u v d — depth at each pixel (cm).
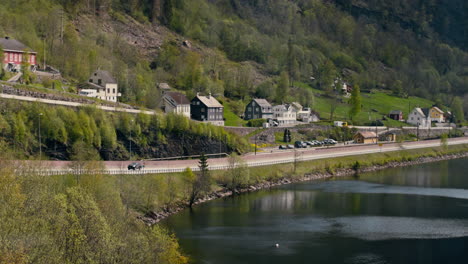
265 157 17562
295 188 15950
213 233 11244
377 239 11206
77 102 16662
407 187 16450
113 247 6944
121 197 11550
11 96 14300
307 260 9950
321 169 18388
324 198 14662
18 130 13550
